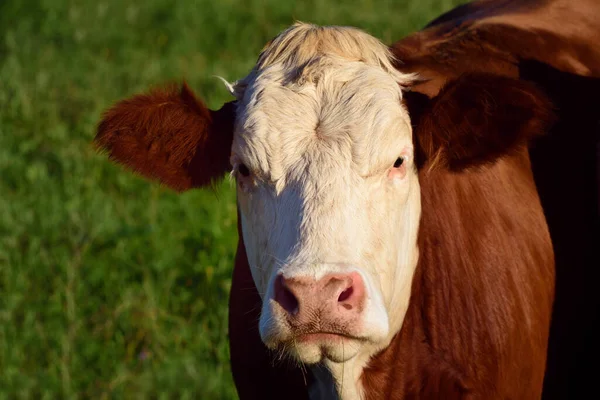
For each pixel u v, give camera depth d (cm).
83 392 855
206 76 1425
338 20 1611
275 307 529
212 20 1716
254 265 589
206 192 1066
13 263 997
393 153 570
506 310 650
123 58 1576
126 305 912
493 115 584
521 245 667
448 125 593
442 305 637
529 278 666
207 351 880
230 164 614
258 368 658
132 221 1056
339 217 544
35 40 1661
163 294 940
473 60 714
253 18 1703
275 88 589
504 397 654
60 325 915
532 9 800
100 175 1159
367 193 559
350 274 525
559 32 770
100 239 1012
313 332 528
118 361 880
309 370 626
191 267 958
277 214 557
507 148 594
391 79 599
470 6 881
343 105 577
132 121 594
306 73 591
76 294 946
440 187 645
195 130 604
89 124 1265
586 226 704
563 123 712
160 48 1639
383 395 622
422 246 630
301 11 1722
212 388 841
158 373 852
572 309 697
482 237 654
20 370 880
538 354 673
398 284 596
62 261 986
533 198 685
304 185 553
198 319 920
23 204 1095
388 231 567
